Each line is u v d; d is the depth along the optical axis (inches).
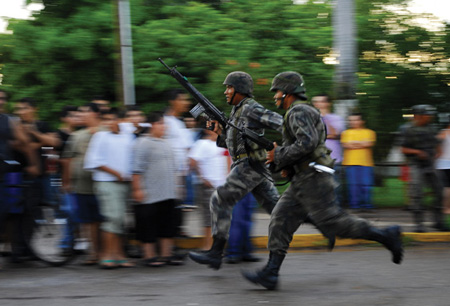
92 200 301.9
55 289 255.8
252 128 271.1
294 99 246.5
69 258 307.4
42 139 315.3
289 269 289.9
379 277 270.7
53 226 313.6
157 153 294.7
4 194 295.0
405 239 352.5
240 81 276.7
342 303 227.5
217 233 269.7
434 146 371.9
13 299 239.6
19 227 309.4
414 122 373.7
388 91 562.9
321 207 237.8
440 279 265.1
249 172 272.4
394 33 601.0
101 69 603.8
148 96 581.3
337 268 291.3
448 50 590.6
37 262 316.8
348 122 454.3
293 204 246.4
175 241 340.5
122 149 296.7
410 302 227.9
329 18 586.9
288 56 538.0
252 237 350.3
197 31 554.9
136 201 295.0
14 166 299.6
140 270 293.1
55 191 324.2
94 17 566.9
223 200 272.1
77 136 304.7
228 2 585.9
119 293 247.3
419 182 371.6
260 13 569.6
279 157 236.8
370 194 442.3
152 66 546.3
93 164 291.0
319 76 538.3
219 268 277.6
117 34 436.1
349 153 437.4
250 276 246.5
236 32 550.9
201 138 326.6
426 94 591.8
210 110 284.8
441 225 374.9
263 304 227.3
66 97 598.2
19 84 604.1
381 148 566.9
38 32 574.9
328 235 242.2
